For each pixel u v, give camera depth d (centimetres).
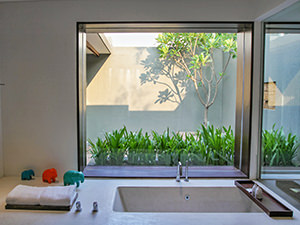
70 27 167
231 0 165
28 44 168
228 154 186
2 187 155
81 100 178
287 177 138
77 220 116
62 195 128
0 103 171
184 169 185
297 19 128
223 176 175
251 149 172
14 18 167
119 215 121
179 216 121
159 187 157
